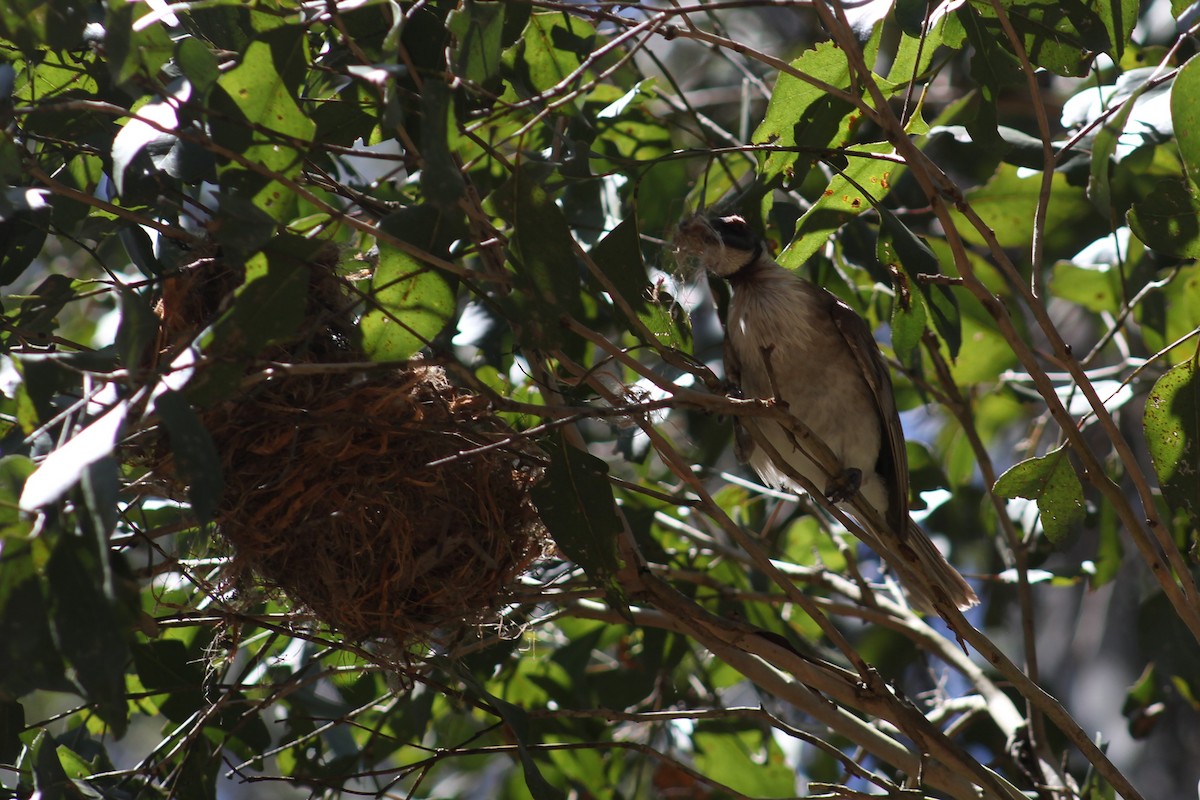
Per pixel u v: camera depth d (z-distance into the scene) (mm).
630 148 9094
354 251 6875
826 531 9273
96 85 6379
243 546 5941
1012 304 10039
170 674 7180
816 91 6785
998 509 8555
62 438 4738
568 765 9328
